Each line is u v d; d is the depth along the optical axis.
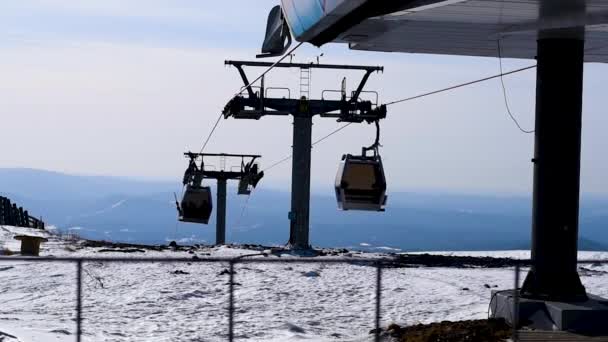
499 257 60.03
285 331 28.38
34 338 23.06
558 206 24.84
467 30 25.23
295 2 24.05
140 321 29.89
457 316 31.11
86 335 25.97
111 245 63.50
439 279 42.00
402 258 55.19
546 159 24.94
